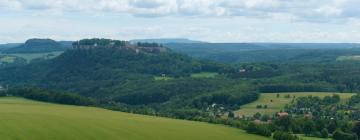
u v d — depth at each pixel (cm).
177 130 14962
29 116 14838
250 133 16012
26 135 11875
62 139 11925
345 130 17600
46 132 12425
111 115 17800
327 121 18575
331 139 16612
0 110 16388
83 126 13788
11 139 11344
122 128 14150
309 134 17388
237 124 17450
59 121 14275
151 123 15975
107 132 13275
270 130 16612
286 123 17912
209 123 18100
